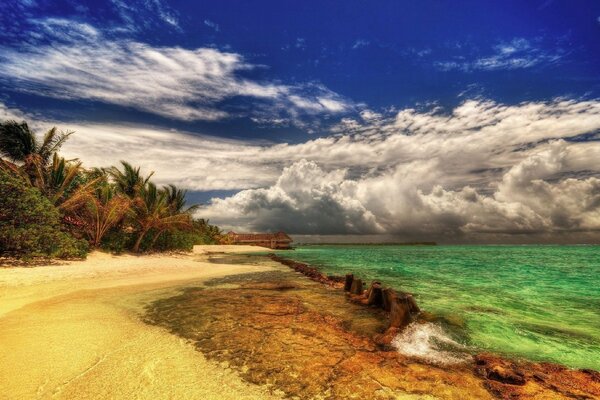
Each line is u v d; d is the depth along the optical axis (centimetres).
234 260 3381
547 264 3762
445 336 761
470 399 433
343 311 951
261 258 3784
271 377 489
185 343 632
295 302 1047
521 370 530
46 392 426
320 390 452
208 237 6650
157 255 3044
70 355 550
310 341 654
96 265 1922
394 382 478
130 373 490
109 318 803
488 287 1727
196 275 1884
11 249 1619
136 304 988
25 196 1658
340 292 1278
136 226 2867
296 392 446
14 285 1172
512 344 739
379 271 2603
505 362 572
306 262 3672
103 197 2566
